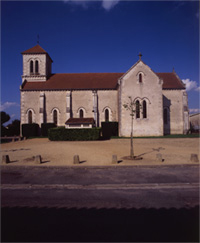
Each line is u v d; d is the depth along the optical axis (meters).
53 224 4.80
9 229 4.58
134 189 7.43
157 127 25.23
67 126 25.55
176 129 30.22
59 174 9.25
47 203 6.15
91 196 6.73
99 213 5.41
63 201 6.30
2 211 5.59
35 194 6.97
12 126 39.03
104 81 32.06
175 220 4.99
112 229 4.56
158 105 25.25
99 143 20.23
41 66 32.84
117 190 7.33
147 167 10.32
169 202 6.18
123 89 25.34
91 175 9.05
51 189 7.49
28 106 30.39
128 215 5.28
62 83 31.73
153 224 4.79
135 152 14.80
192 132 33.59
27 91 30.52
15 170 9.98
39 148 17.09
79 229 4.57
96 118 29.84
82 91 30.44
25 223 4.87
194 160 11.35
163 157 12.79
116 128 27.36
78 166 10.27
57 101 30.38
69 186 7.79
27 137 28.69
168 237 4.21
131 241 4.07
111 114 30.14
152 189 7.43
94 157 12.85
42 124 29.08
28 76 32.62
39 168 10.29
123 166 10.30
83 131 23.08
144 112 25.34
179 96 30.56
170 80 32.47
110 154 13.94
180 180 8.25
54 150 15.78
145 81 25.39
